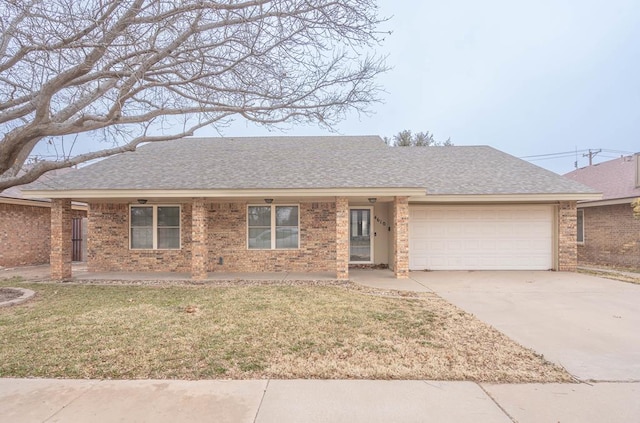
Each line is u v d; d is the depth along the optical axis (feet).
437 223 43.37
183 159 43.68
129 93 17.46
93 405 11.34
